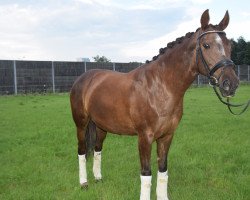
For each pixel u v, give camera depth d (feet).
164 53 14.69
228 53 12.77
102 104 16.48
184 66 13.89
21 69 80.33
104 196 16.72
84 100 18.19
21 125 36.40
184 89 14.19
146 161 14.55
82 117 18.63
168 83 14.12
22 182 19.13
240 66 141.08
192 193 17.07
